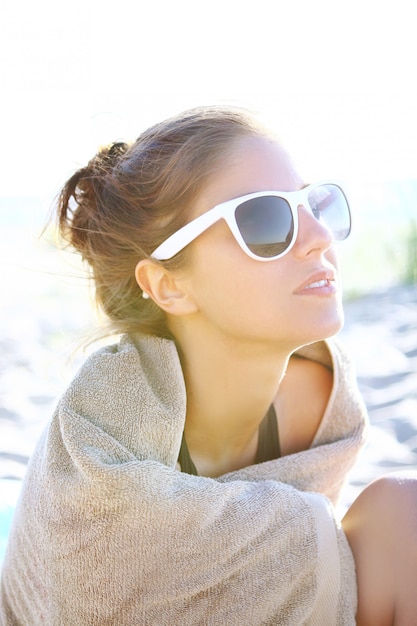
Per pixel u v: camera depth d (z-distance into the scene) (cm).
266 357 152
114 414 140
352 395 170
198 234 147
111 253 163
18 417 378
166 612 133
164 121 159
